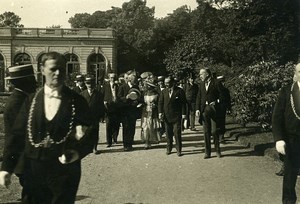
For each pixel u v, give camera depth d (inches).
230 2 1337.4
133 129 473.4
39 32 2169.0
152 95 493.4
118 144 523.8
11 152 159.9
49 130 157.2
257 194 280.5
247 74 574.6
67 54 2186.3
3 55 2140.7
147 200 270.2
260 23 1220.5
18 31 2160.4
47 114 158.2
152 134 487.5
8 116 193.6
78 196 280.8
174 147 496.1
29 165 159.6
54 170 157.2
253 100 553.6
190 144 517.0
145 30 2642.7
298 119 217.8
